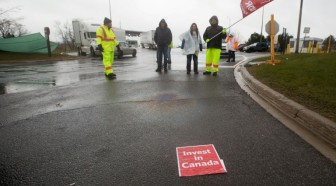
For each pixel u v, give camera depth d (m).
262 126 2.93
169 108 3.73
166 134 2.73
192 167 2.03
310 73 5.69
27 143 2.55
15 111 3.70
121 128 2.93
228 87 5.38
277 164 2.04
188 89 5.16
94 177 1.92
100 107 3.83
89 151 2.35
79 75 7.79
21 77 7.54
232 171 1.96
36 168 2.06
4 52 19.81
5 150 2.40
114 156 2.24
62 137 2.69
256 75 6.26
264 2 6.99
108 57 6.91
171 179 1.87
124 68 9.81
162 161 2.14
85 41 20.95
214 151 2.29
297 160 2.11
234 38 12.16
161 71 8.52
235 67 9.66
